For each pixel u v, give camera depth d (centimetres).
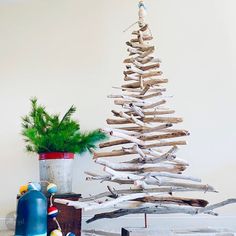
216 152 161
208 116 165
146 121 121
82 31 180
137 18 178
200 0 178
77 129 146
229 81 168
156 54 172
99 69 175
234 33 173
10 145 170
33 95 175
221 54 171
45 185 129
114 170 110
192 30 175
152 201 112
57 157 132
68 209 124
